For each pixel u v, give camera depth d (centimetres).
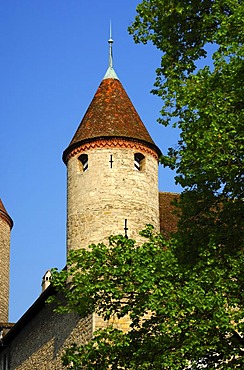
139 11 2053
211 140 1631
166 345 1603
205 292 1608
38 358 3120
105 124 2739
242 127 1638
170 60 1997
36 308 3123
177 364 1552
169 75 1947
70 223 2700
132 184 2672
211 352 1639
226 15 1897
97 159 2694
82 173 2717
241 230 1708
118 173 2672
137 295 1700
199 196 1764
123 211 2625
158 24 2020
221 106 1675
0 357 3894
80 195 2686
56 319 2897
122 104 2839
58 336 2838
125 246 1778
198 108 1705
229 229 1712
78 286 1755
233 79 1684
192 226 1777
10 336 3631
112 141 2703
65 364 1822
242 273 1625
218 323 1550
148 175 2733
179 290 1599
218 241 1698
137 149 2730
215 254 1689
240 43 1756
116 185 2655
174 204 1825
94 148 2709
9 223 4638
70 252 1819
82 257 1794
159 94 1948
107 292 1705
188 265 1689
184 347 1548
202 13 2006
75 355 1775
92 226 2616
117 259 1734
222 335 1627
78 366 1772
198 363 1647
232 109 1695
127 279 1694
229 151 1653
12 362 3628
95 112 2803
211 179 1703
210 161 1633
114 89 2892
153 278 1639
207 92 1711
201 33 1955
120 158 2694
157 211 2745
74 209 2692
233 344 1623
